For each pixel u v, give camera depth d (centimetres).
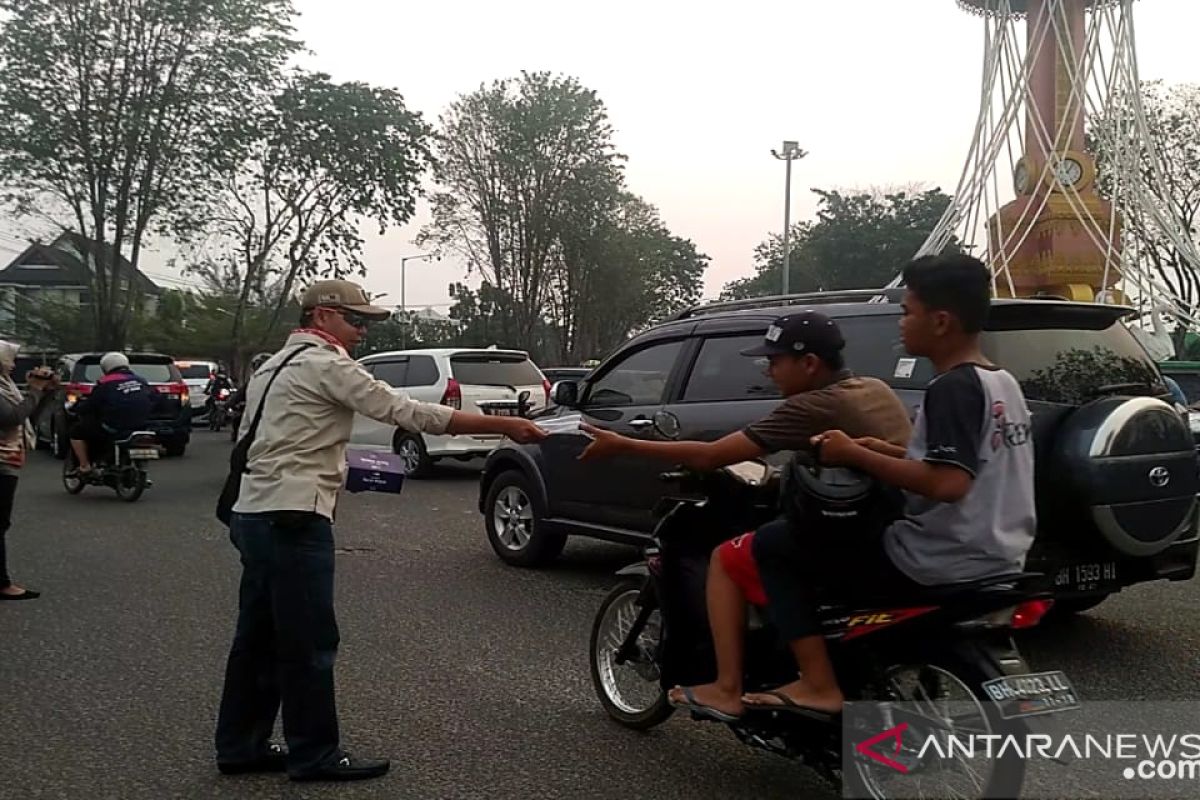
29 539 1030
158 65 3366
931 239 2562
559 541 864
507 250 4478
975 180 2483
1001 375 341
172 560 919
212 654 629
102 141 3325
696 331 744
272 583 438
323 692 443
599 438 411
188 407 1895
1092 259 2327
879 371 594
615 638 514
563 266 4559
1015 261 2406
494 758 467
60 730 504
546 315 4756
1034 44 2375
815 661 379
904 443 384
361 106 3722
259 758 456
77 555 945
